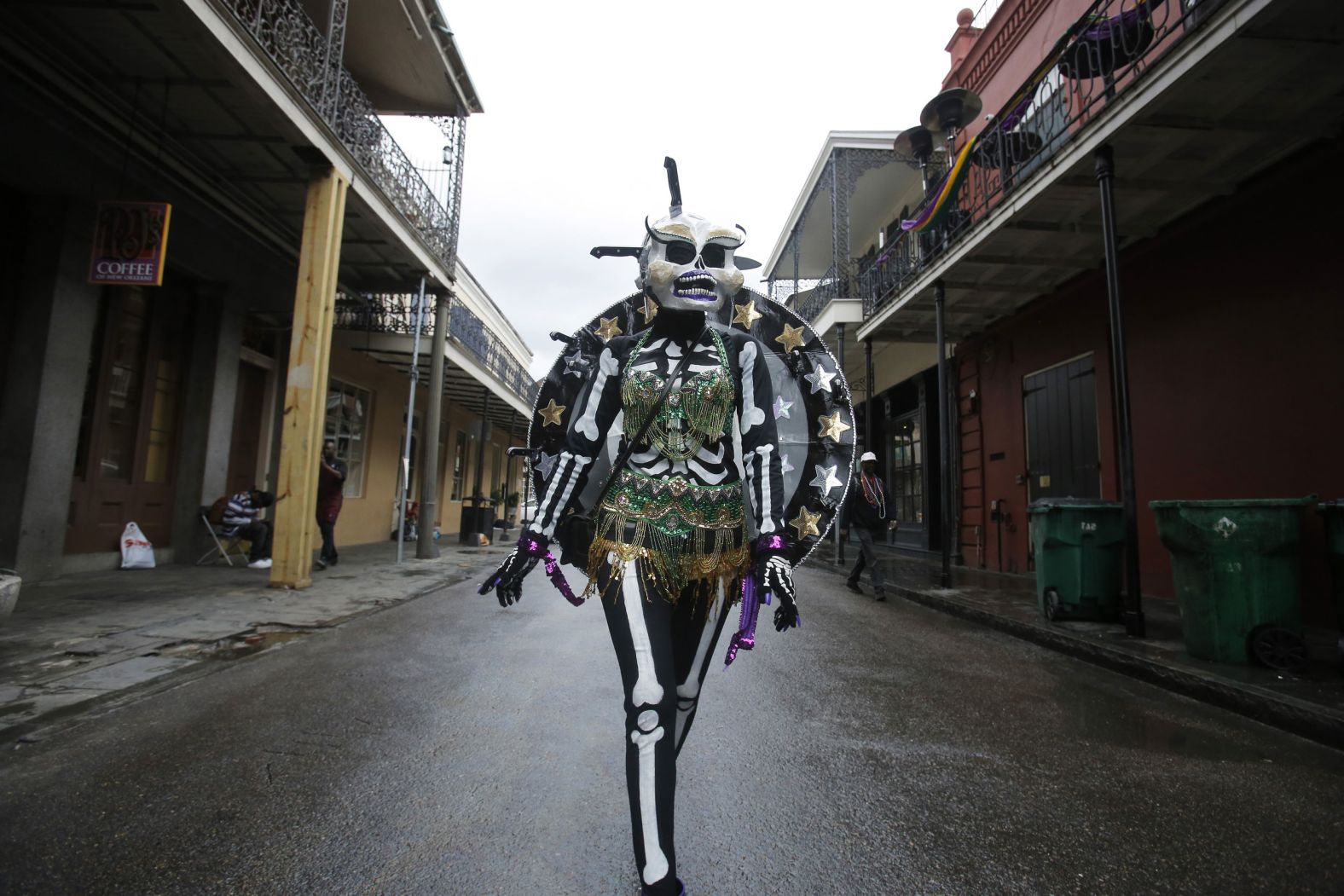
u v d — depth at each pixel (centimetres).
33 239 704
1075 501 586
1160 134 557
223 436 974
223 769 277
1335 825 244
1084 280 852
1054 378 923
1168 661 439
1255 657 422
